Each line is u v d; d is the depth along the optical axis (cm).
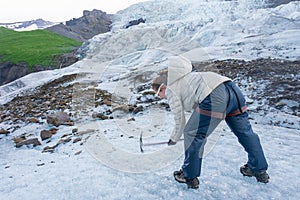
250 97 552
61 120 502
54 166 291
